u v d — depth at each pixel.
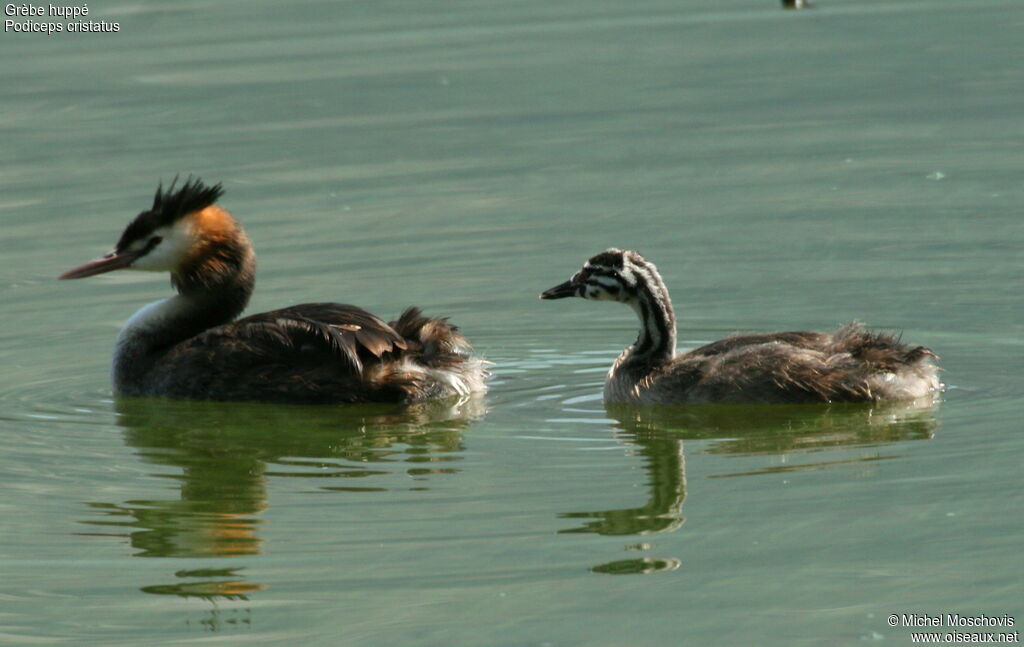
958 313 17.73
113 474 13.60
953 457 13.15
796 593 10.76
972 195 22.20
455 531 11.94
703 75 29.05
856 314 17.94
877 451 13.42
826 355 14.98
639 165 24.25
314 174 24.19
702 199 22.66
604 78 28.91
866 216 21.58
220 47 31.17
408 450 14.07
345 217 22.30
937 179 23.02
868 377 14.71
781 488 12.60
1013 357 16.16
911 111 26.52
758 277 19.45
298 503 12.69
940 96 27.28
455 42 31.50
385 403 15.52
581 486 12.86
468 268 20.31
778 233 21.05
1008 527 11.62
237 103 27.64
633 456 13.62
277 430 14.83
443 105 27.41
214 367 15.84
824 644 10.09
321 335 15.59
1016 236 20.39
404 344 15.45
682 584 10.95
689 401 15.20
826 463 13.16
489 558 11.43
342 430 14.79
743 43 31.22
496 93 28.11
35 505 12.81
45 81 29.05
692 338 17.59
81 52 30.89
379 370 15.54
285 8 34.38
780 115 26.52
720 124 26.16
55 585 11.25
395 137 25.83
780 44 31.03
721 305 18.59
